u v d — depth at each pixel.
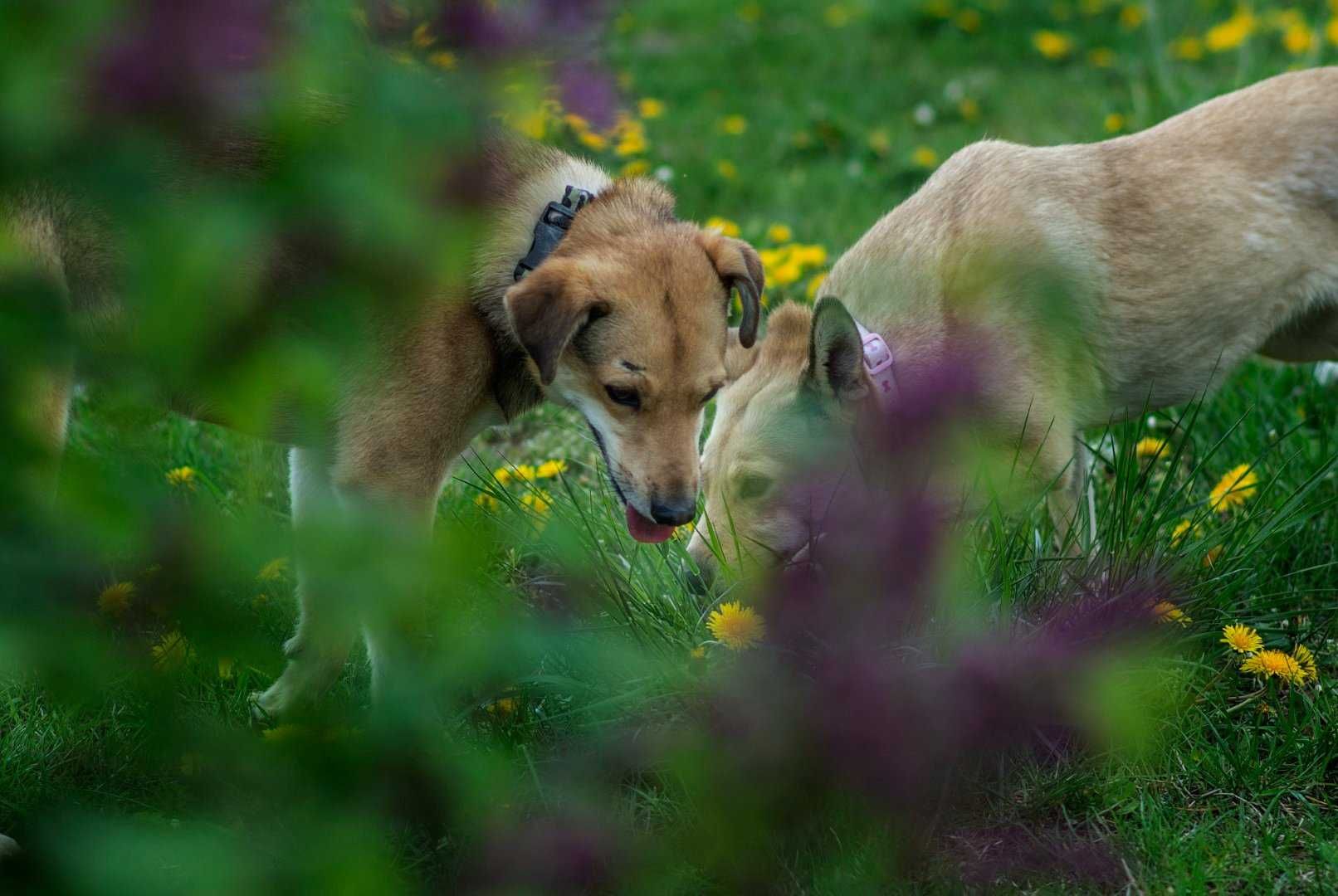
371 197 1.73
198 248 1.64
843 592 4.39
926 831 4.42
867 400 5.85
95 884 1.79
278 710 5.52
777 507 6.00
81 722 4.86
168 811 3.99
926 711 4.09
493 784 2.70
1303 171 6.73
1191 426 6.10
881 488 4.75
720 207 12.48
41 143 1.58
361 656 6.04
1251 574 5.89
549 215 5.67
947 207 6.61
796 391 6.13
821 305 5.79
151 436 2.21
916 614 4.82
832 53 17.69
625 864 3.85
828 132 14.29
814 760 4.00
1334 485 6.99
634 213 5.89
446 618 2.11
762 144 14.31
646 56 18.12
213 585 1.84
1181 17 17.02
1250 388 8.20
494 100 1.88
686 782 4.34
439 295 5.26
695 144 14.14
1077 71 16.20
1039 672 4.31
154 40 1.57
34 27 1.52
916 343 6.23
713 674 4.91
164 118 1.65
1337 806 4.86
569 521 5.90
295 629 5.56
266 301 1.89
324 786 2.14
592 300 5.39
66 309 1.87
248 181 1.79
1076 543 6.09
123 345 1.84
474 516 2.26
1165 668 5.28
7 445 1.74
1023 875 4.43
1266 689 5.50
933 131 14.69
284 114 1.71
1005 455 6.18
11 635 1.75
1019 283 5.15
